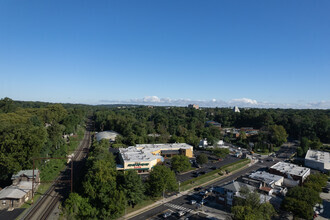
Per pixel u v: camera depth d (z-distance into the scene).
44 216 66.44
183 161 106.81
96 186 71.25
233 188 76.19
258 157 153.75
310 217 61.88
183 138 175.50
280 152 170.25
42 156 104.75
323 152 152.25
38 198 78.31
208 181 101.56
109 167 86.44
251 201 63.41
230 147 182.12
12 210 69.56
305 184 82.62
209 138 174.62
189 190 90.00
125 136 185.38
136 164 105.38
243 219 54.59
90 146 161.00
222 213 71.44
